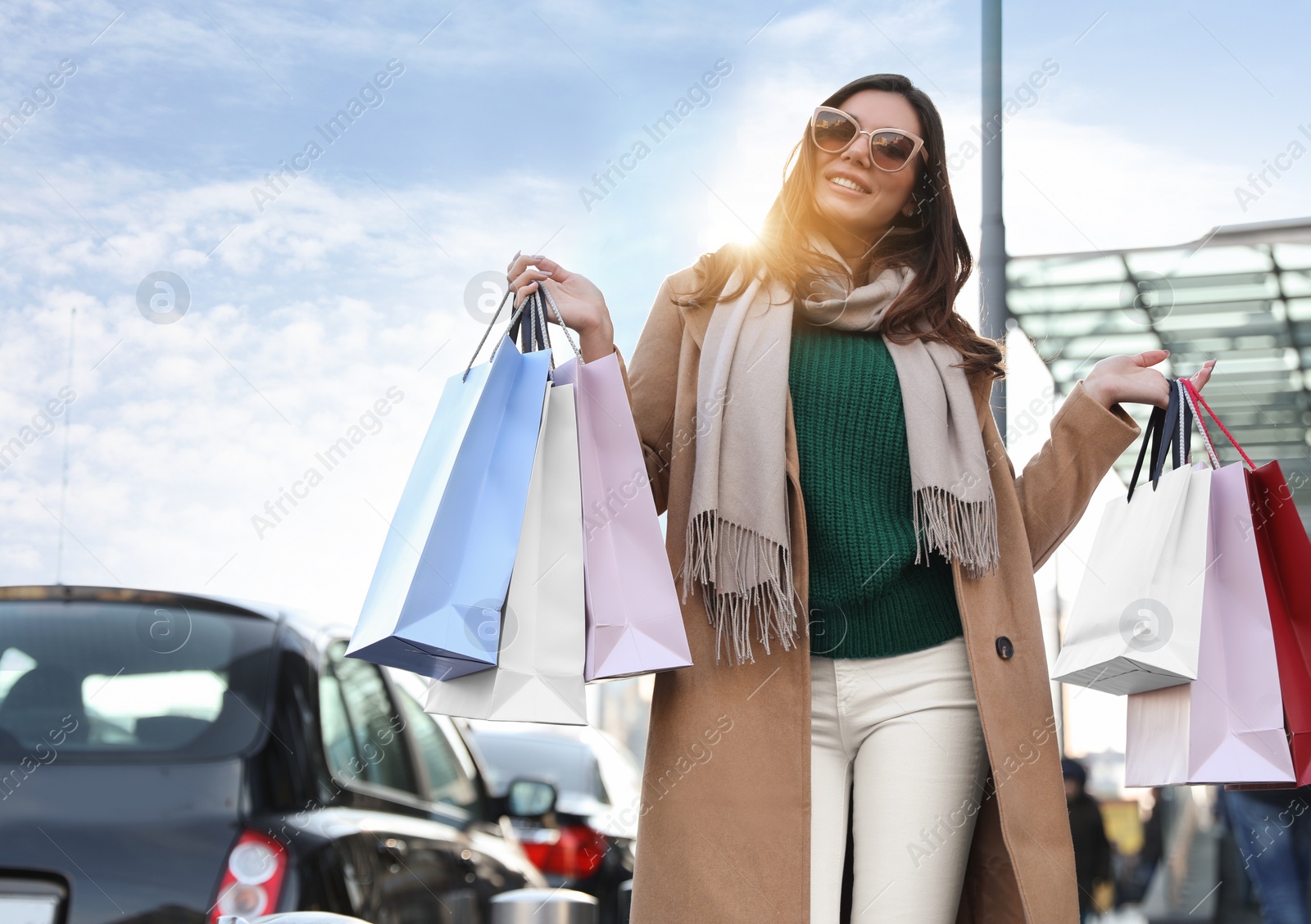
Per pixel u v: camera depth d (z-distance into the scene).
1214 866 7.57
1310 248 8.43
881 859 2.38
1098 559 2.70
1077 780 8.46
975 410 2.63
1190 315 9.42
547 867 5.90
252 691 3.66
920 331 2.65
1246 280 8.94
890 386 2.54
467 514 2.25
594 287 2.57
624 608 2.30
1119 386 2.76
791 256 2.61
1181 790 9.06
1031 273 8.23
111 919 3.22
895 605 2.45
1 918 3.21
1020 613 2.55
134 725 3.50
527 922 2.30
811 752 2.44
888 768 2.41
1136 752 2.65
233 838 3.34
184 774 3.42
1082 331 8.70
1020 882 2.37
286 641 3.92
